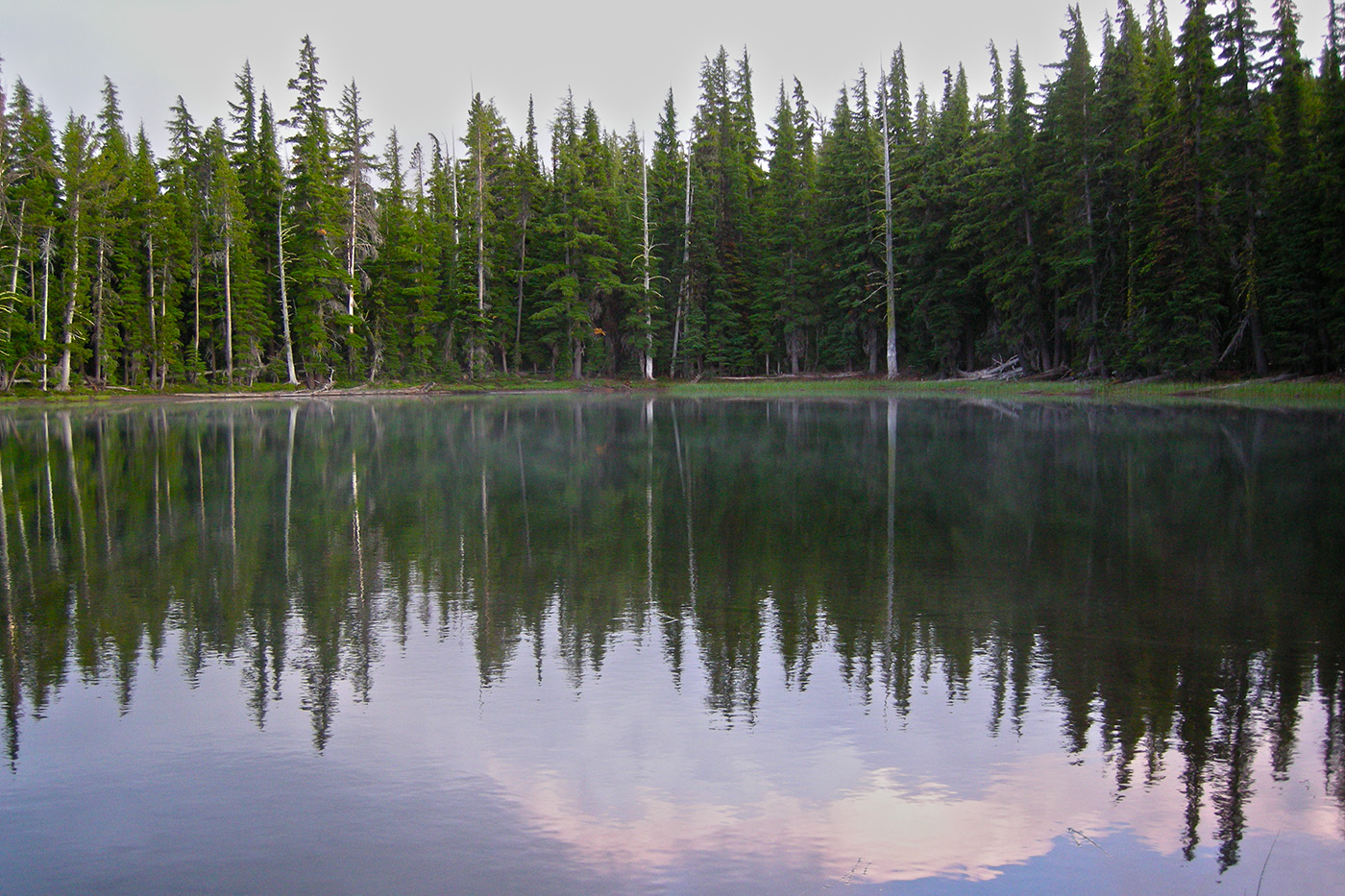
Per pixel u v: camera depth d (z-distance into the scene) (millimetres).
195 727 5367
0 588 8523
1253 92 37281
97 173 47875
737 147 67562
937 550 9812
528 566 9273
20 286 48750
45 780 4727
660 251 65312
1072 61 42562
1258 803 4395
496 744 5098
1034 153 45094
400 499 13664
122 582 8727
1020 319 47625
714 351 62344
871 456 18609
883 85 54594
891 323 54844
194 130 61062
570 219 59969
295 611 7711
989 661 6328
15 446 22344
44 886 3797
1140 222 39125
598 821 4277
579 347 60688
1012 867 3875
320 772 4789
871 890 3709
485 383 58531
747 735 5191
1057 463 17031
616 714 5508
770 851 4012
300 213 54469
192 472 17203
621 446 21516
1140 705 5559
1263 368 37469
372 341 57375
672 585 8453
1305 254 35031
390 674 6199
